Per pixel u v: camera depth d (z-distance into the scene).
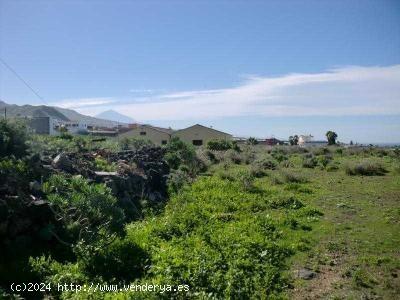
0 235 8.07
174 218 12.26
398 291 8.44
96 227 8.98
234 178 22.31
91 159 16.80
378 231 12.61
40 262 7.85
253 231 11.77
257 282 8.45
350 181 23.27
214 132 73.56
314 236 12.10
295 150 46.25
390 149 46.91
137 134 74.69
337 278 9.07
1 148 12.03
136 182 15.61
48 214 8.98
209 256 9.09
